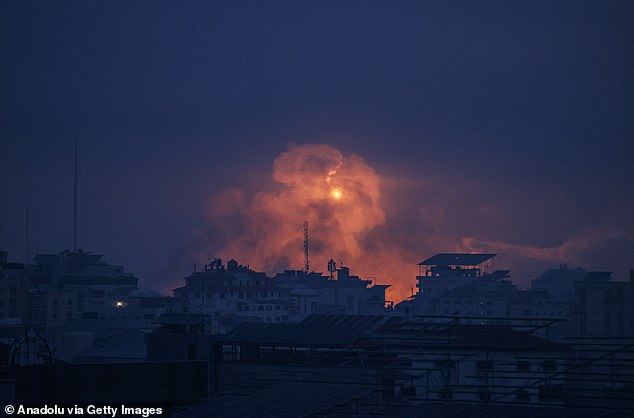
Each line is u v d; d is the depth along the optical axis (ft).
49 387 535.60
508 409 527.81
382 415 580.71
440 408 543.80
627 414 506.89
